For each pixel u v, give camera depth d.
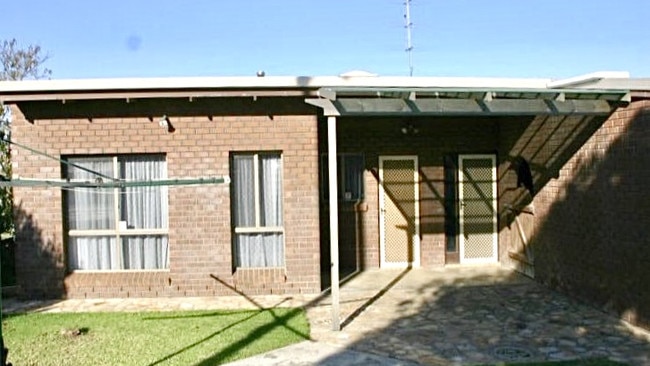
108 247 9.52
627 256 7.30
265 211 9.57
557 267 9.25
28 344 6.71
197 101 9.22
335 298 7.23
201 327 7.40
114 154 9.33
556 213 9.22
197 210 9.31
